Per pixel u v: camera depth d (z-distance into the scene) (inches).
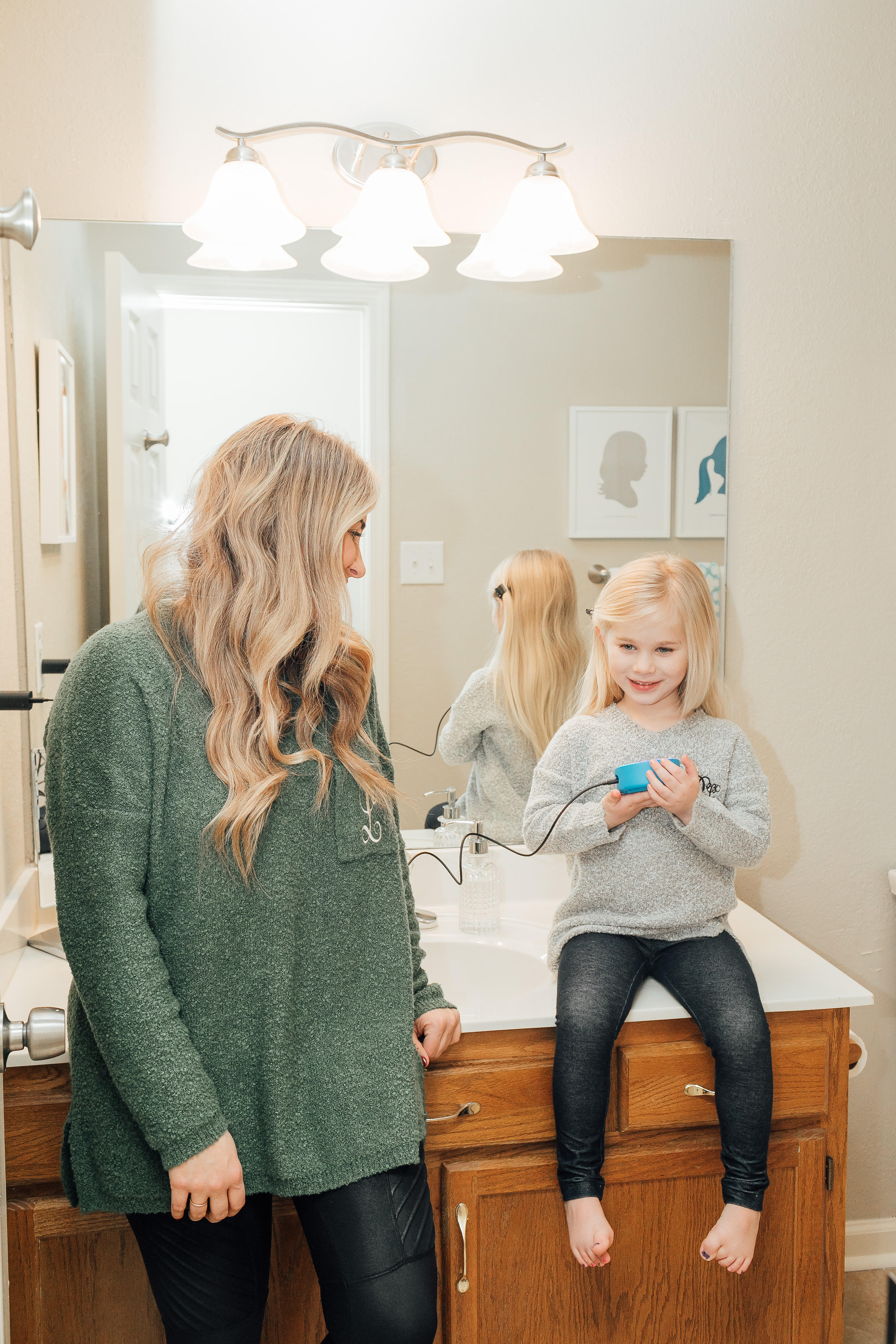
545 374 63.1
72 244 58.1
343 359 61.1
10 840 54.7
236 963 36.2
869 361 65.9
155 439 59.5
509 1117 48.3
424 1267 37.3
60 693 36.9
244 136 56.1
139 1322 46.0
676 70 62.4
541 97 61.5
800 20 62.9
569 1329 49.9
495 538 64.1
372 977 39.4
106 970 33.8
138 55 57.7
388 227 57.7
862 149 64.2
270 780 36.3
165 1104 33.4
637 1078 48.9
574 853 52.7
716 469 65.4
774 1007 49.7
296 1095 37.0
